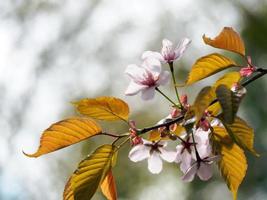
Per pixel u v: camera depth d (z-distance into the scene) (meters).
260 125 2.64
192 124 0.68
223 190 2.68
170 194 2.77
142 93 0.73
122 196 2.78
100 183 0.72
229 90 0.65
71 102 0.71
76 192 0.71
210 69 0.72
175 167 2.75
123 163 2.76
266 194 2.70
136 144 0.72
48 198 2.78
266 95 2.64
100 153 0.71
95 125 0.71
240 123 0.68
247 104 2.64
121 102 0.71
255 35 2.75
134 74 0.73
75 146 2.73
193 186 2.69
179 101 0.72
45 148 0.72
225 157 0.73
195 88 2.75
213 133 0.71
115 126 2.56
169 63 0.74
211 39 0.72
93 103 0.71
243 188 2.70
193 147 0.71
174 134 0.71
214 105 0.70
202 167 0.71
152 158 0.73
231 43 0.73
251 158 2.67
